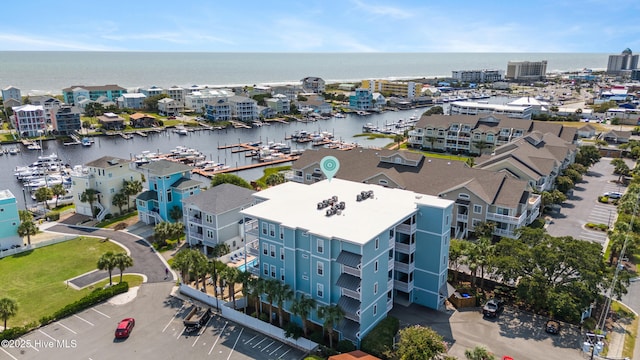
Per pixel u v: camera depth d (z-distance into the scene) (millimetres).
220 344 56281
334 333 55969
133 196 107312
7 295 68500
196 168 158625
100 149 193625
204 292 67938
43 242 87062
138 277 73938
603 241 84312
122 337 57344
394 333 56219
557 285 58062
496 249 64688
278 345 56094
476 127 164375
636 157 151500
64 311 62312
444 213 59906
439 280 61938
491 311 59938
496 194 84312
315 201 64938
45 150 189875
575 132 147125
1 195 86875
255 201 75750
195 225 85188
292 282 58719
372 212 60000
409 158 97750
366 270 53344
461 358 51625
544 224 92438
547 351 52656
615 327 57438
